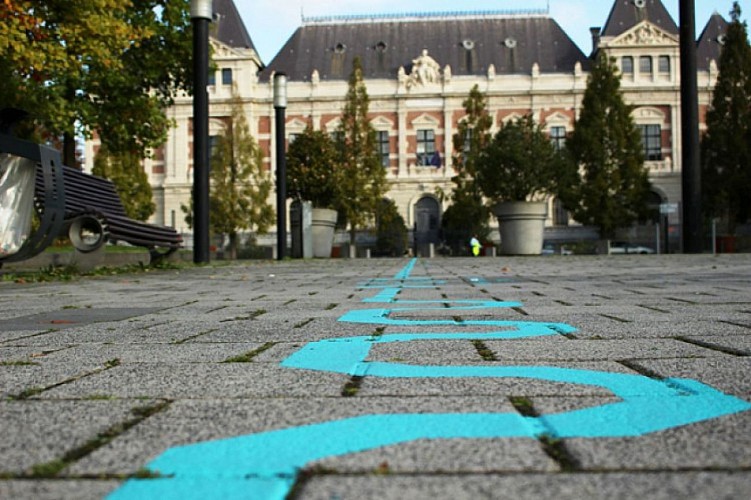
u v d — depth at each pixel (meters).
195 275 9.83
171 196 48.09
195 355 2.51
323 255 25.47
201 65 12.40
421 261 18.66
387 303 4.81
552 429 1.38
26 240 7.55
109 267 10.74
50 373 2.18
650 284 6.62
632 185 34.06
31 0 10.79
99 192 11.87
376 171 35.31
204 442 1.31
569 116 47.75
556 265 12.92
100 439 1.36
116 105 18.08
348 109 35.59
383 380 1.95
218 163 37.19
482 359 2.31
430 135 48.72
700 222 16.66
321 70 50.06
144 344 2.86
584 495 1.00
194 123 12.59
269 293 6.06
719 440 1.29
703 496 0.98
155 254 12.92
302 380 1.97
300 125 48.75
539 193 23.91
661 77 47.41
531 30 51.09
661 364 2.15
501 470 1.11
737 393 1.72
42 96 14.69
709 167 36.91
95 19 11.43
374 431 1.37
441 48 50.59
